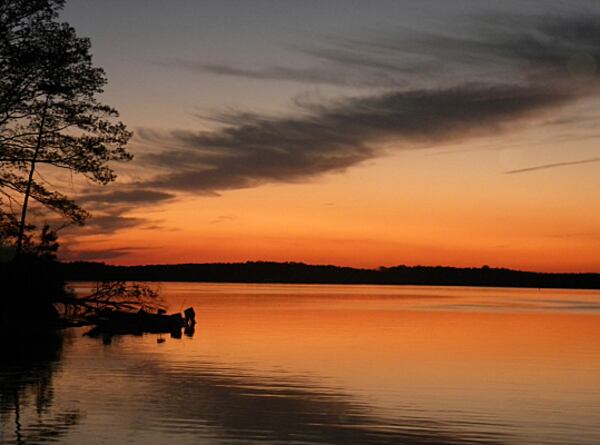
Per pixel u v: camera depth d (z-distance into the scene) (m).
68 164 33.09
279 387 21.59
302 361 27.80
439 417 17.58
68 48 31.58
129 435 15.35
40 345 34.16
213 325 47.59
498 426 16.70
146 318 43.75
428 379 23.48
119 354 30.08
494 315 64.75
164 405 18.59
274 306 79.31
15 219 35.19
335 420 17.06
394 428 16.34
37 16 30.97
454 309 77.12
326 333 41.25
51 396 19.73
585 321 56.09
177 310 65.50
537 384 22.66
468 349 32.91
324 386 21.86
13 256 39.12
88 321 44.88
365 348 32.88
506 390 21.48
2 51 30.02
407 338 38.50
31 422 16.50
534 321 55.66
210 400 19.34
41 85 31.14
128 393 20.30
